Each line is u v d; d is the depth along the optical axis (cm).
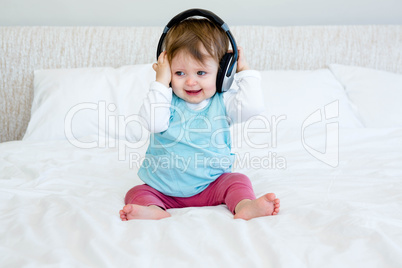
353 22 262
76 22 255
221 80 124
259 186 139
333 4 260
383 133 193
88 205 115
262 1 257
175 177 129
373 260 82
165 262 83
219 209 124
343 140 186
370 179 140
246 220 111
